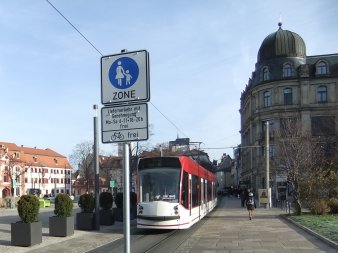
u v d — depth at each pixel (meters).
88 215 21.67
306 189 27.95
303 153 36.09
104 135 6.05
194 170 23.08
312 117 71.38
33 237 15.80
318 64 72.56
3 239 17.50
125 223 5.78
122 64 6.02
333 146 54.69
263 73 75.31
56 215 19.41
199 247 14.72
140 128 5.91
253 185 79.69
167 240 17.34
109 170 102.88
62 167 146.50
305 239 16.36
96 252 14.32
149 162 20.56
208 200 31.92
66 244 16.38
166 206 19.55
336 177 28.77
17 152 126.56
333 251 13.31
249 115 86.88
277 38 74.81
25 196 16.05
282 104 72.38
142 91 5.92
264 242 15.66
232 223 24.19
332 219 23.42
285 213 31.39
